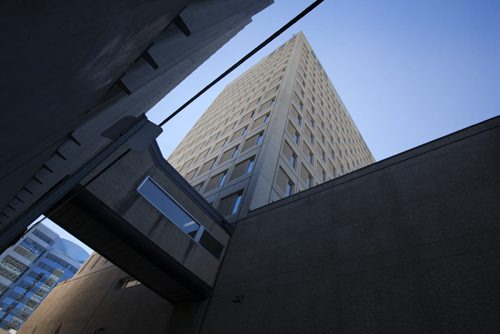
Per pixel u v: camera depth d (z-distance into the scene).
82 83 2.44
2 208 3.60
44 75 1.65
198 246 11.66
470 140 8.48
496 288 5.49
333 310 7.46
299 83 30.88
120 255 10.45
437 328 5.67
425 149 9.52
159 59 4.41
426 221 7.63
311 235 10.27
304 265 9.35
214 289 11.34
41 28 1.21
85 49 1.93
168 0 2.89
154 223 10.28
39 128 2.29
